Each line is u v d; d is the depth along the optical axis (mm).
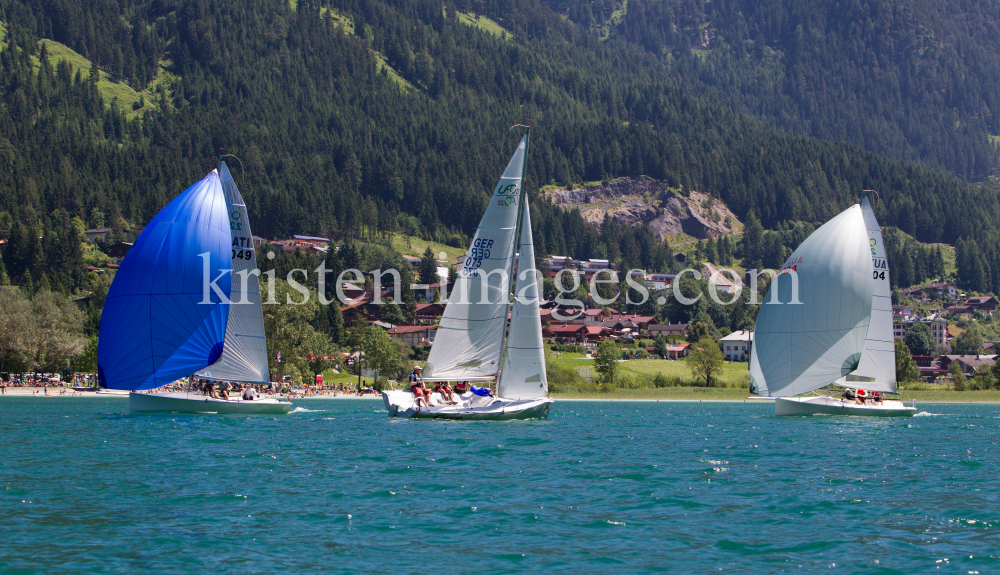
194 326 87000
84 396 161875
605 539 35750
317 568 31250
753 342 105562
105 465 54656
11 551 32906
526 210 85875
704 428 92688
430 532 36625
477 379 85188
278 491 45719
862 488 49031
